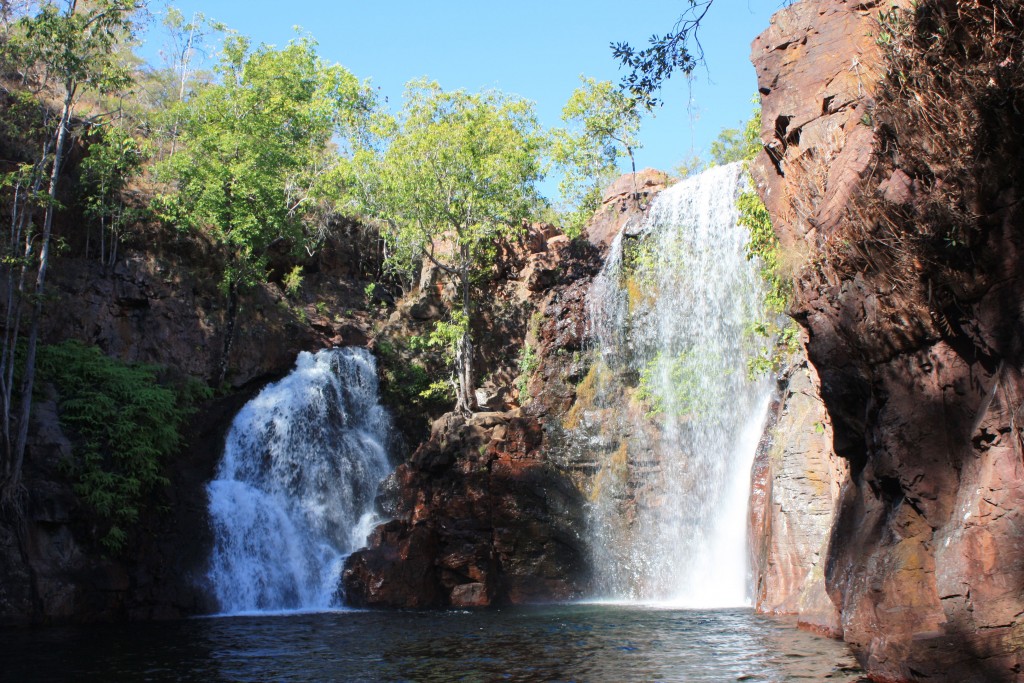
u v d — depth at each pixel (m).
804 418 18.95
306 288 36.16
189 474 27.02
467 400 31.92
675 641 15.91
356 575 25.94
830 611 16.08
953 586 9.05
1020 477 8.55
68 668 14.45
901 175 10.42
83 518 22.64
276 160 34.44
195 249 32.81
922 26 9.79
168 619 22.69
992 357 9.26
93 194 30.94
